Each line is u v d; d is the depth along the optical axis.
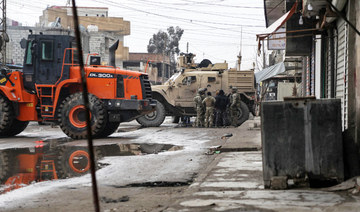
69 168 9.79
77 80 17.22
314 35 16.81
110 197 6.66
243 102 25.77
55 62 17.47
